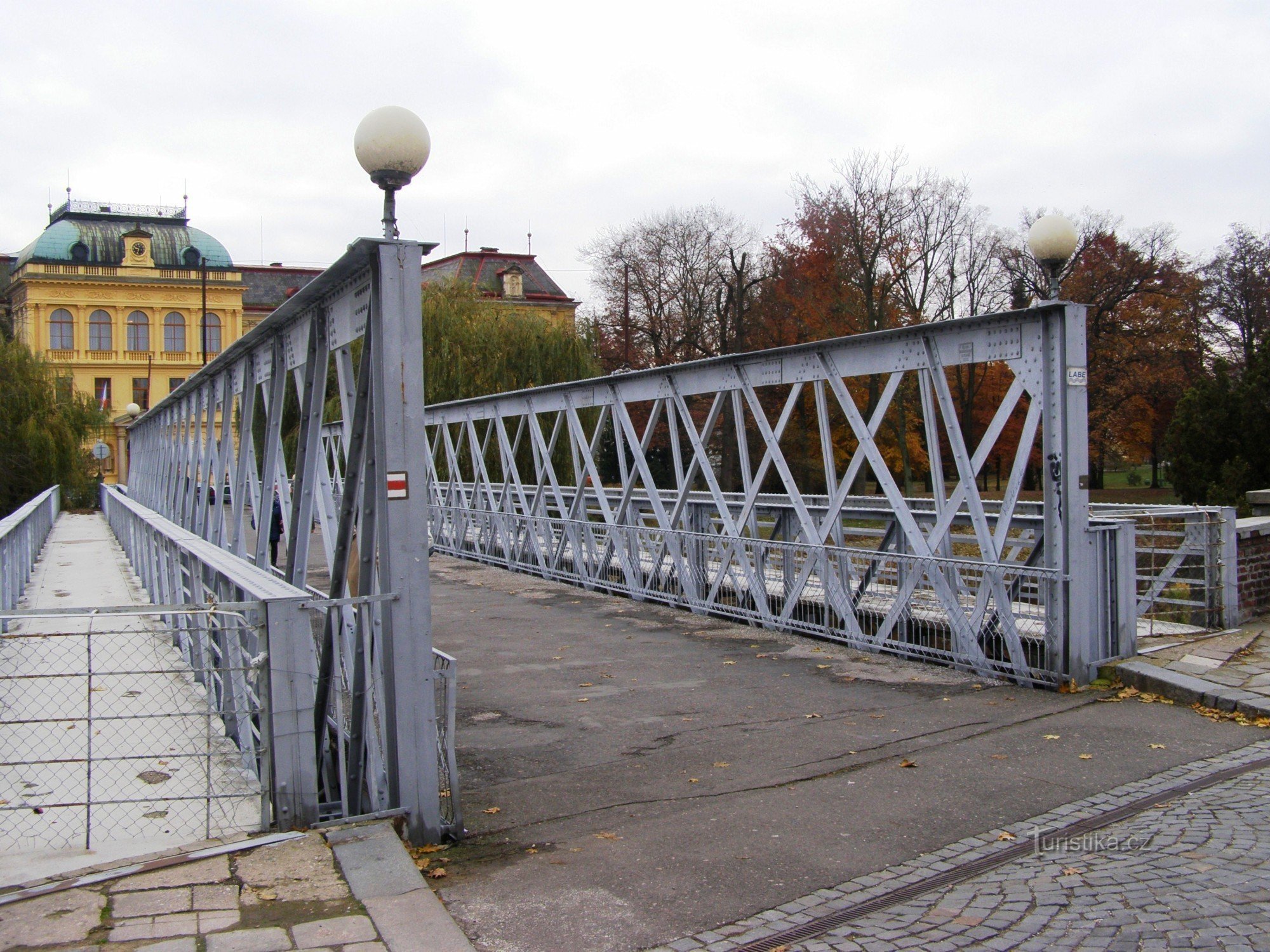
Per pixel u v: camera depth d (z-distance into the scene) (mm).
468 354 31234
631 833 5051
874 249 31969
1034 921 3895
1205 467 19484
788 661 9430
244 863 4176
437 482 22453
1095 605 7883
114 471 43000
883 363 9375
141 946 3453
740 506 14898
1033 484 40000
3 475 33750
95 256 61531
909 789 5637
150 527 10492
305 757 4594
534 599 14188
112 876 4035
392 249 4770
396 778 4820
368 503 5117
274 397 7359
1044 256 7758
